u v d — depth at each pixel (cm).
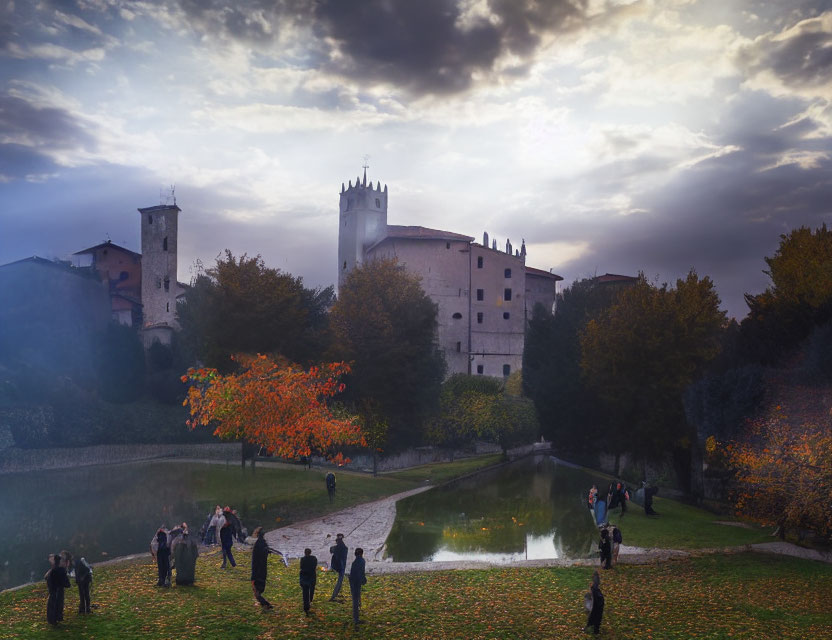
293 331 6297
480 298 10744
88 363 8156
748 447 3869
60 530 3566
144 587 2206
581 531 3859
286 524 3831
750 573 2655
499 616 2016
